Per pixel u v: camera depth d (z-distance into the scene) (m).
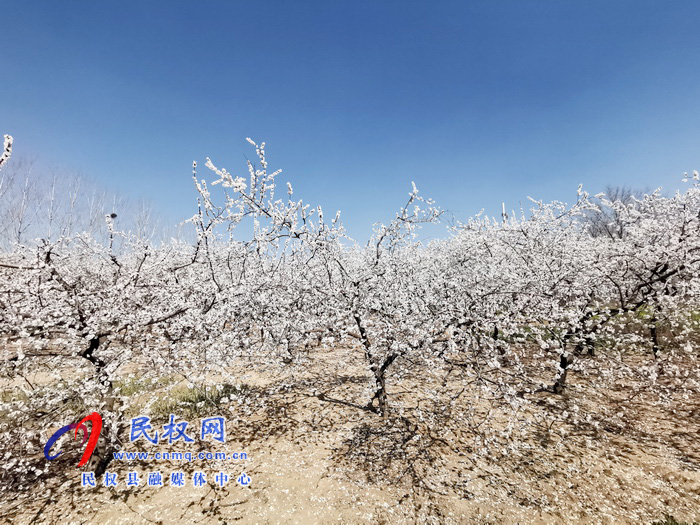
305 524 3.97
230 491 4.49
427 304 6.36
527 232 8.70
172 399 6.25
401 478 4.74
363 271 6.95
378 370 6.02
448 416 6.12
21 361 4.30
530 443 5.40
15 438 4.66
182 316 5.46
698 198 6.89
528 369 7.54
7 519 3.92
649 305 6.91
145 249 5.37
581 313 6.71
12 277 4.98
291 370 7.44
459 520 4.00
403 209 6.26
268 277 6.49
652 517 3.93
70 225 23.55
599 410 6.34
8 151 3.21
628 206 8.67
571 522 3.93
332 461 5.13
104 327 4.59
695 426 5.65
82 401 4.97
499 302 6.75
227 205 5.75
